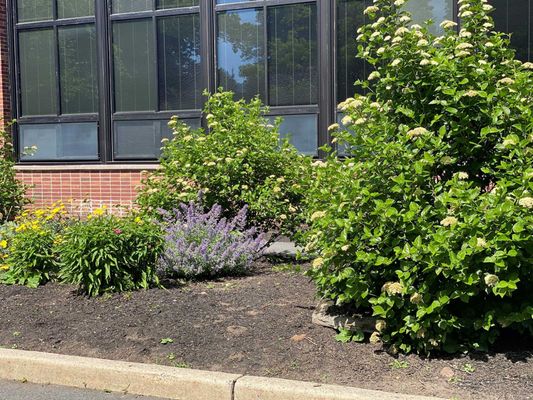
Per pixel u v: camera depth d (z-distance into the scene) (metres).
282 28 10.45
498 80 4.83
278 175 7.69
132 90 11.52
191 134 8.05
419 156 4.45
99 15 11.58
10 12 12.19
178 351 4.57
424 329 4.12
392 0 5.20
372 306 4.46
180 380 4.13
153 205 7.55
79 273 5.84
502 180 4.07
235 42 10.77
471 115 4.57
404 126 4.50
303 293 5.81
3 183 9.45
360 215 4.27
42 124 12.16
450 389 3.78
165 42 11.26
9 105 12.33
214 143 7.65
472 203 4.11
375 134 4.62
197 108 11.12
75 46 11.87
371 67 9.91
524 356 4.14
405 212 4.25
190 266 6.39
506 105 4.54
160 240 6.18
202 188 7.53
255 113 8.06
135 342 4.77
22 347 4.85
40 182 12.07
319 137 10.27
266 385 3.94
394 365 4.16
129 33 11.47
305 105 10.35
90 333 4.98
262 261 7.71
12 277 6.42
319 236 4.65
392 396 3.69
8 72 12.27
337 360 4.27
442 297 4.02
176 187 7.67
